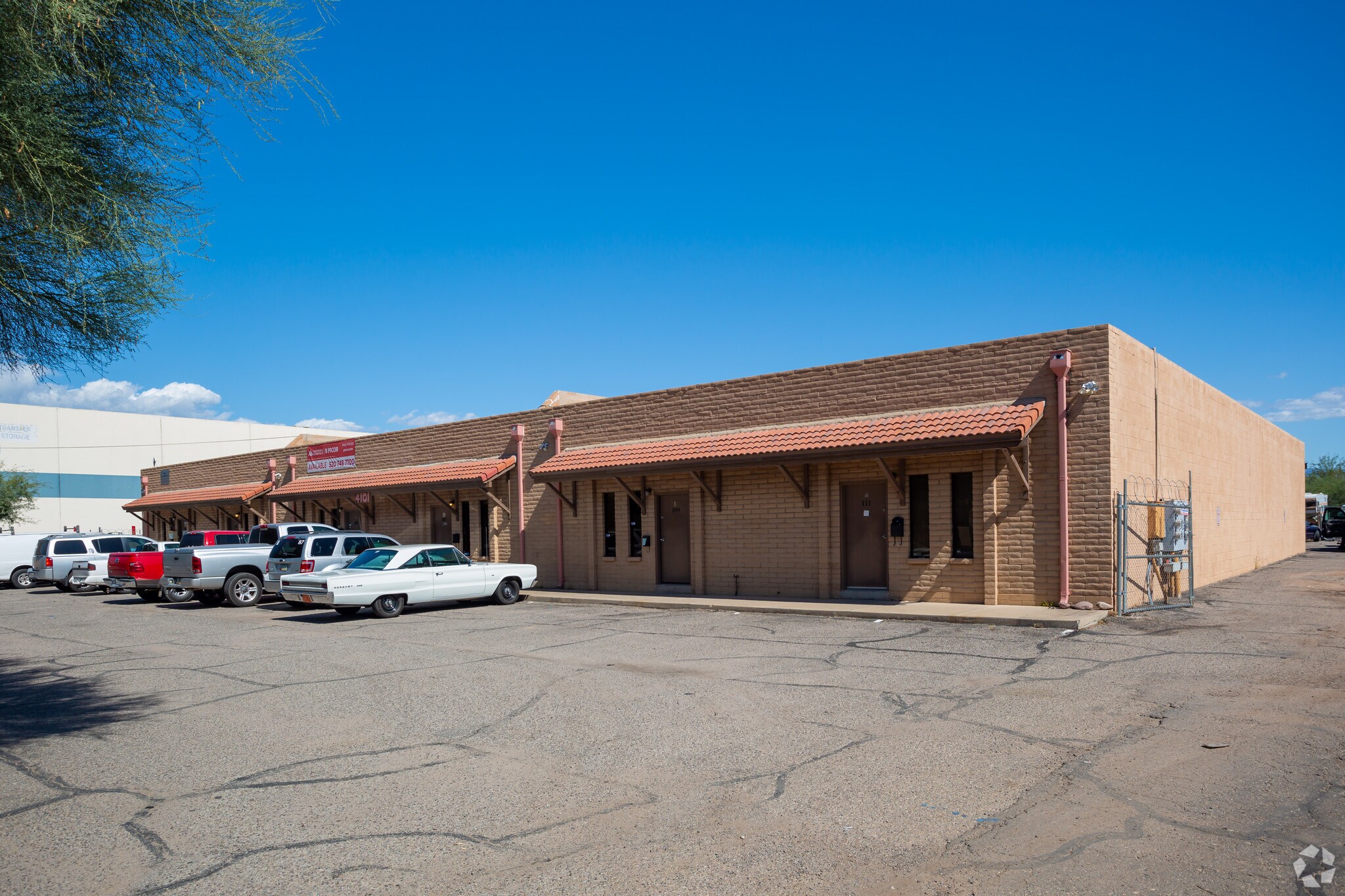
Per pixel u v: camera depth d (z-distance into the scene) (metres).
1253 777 6.25
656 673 10.84
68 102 7.64
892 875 4.86
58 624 18.84
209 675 11.57
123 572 23.44
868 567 17.64
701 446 19.47
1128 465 15.49
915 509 16.98
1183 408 19.11
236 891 4.84
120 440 56.44
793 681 10.16
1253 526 26.92
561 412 23.77
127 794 6.60
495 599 20.42
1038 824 5.52
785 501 18.72
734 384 19.98
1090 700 8.71
